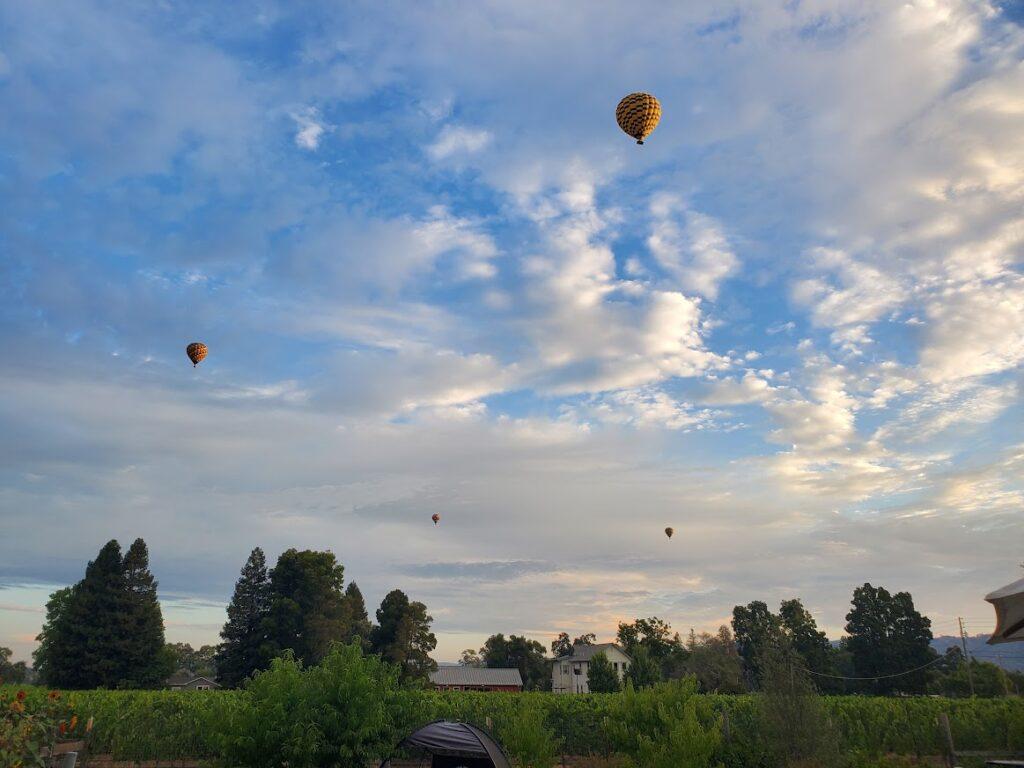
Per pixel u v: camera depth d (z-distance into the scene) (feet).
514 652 305.73
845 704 93.56
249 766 52.37
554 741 72.13
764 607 268.21
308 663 199.00
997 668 202.39
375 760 53.88
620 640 289.74
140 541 211.41
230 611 218.18
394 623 222.69
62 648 192.34
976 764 73.31
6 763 29.76
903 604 221.66
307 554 214.07
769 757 56.95
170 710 82.64
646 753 58.29
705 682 244.42
